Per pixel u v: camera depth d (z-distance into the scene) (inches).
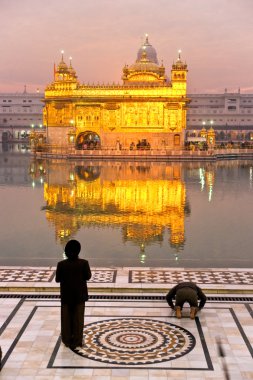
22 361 266.2
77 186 1129.4
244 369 257.0
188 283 340.8
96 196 946.7
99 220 684.1
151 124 2536.9
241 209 788.6
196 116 4857.3
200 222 670.5
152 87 2512.3
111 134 2571.4
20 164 1930.4
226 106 4822.8
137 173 1523.1
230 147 2780.5
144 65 2760.8
